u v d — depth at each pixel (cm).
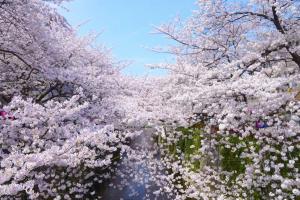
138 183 843
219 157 640
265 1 619
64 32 989
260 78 513
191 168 732
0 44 735
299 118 432
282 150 483
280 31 653
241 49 707
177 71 713
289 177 500
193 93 525
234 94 492
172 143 852
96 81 779
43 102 804
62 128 497
